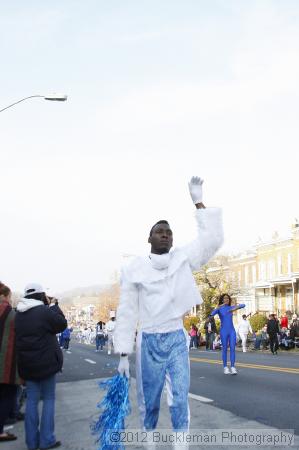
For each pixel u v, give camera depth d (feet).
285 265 162.09
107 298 411.54
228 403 27.37
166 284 14.84
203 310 147.23
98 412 26.45
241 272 191.42
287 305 160.35
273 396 29.32
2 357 21.43
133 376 39.70
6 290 22.56
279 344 87.71
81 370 52.42
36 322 19.98
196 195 16.16
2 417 21.85
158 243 15.19
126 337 14.79
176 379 14.39
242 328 86.74
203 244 15.48
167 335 14.66
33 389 20.25
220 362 56.65
